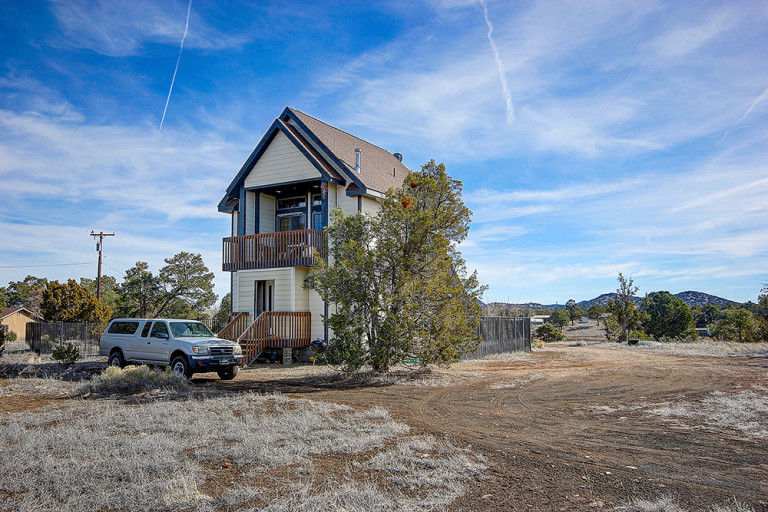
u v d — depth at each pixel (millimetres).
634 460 6820
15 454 6652
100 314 35938
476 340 16453
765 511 5027
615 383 14016
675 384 13594
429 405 10906
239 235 22609
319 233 20625
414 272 15523
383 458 6652
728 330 41656
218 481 5875
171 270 39312
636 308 41812
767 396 11336
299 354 20859
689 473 6266
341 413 9828
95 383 12891
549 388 13266
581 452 7195
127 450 6840
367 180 21734
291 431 8031
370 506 5016
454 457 6793
